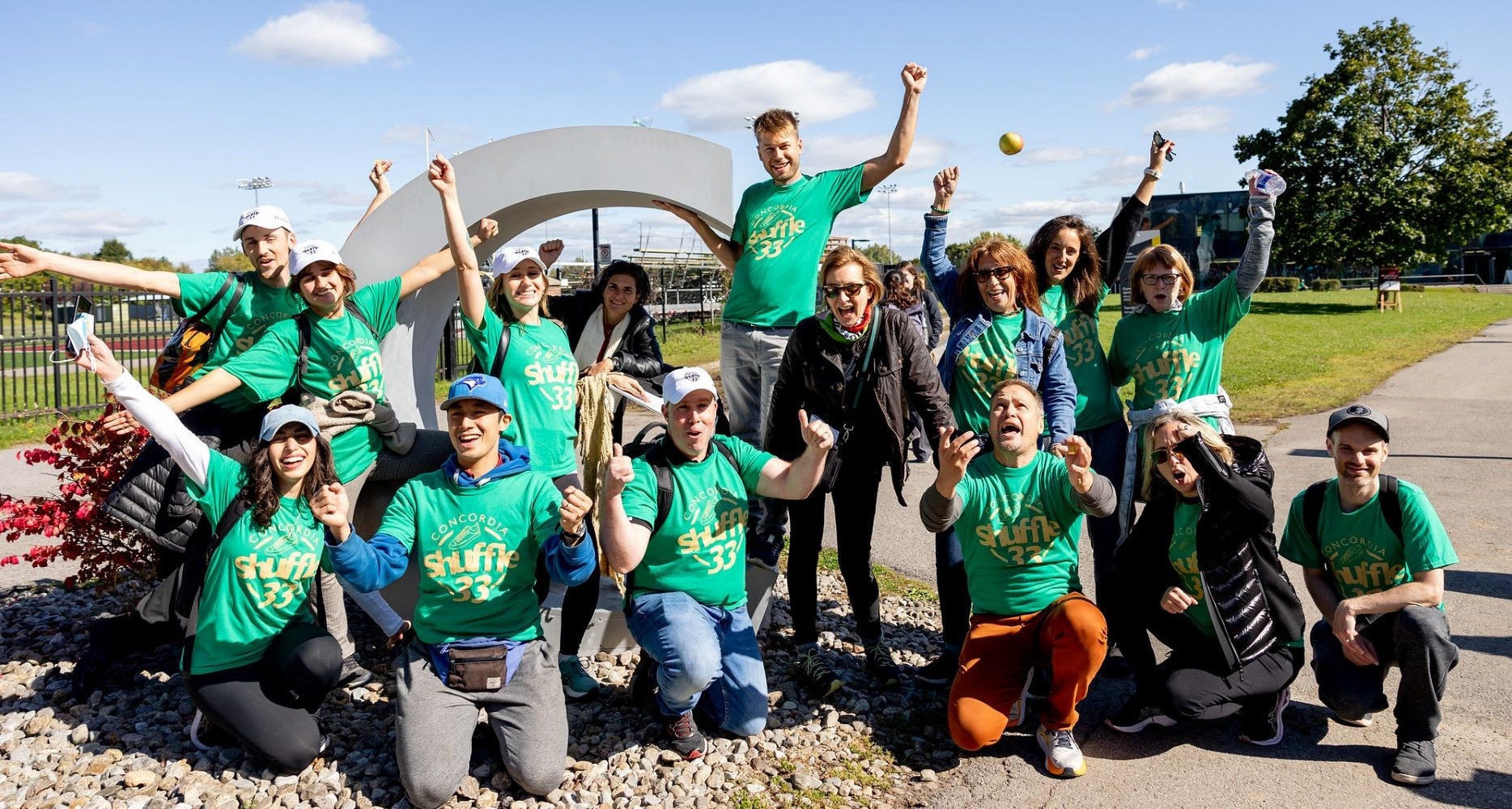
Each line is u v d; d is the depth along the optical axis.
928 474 8.90
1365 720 3.63
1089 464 3.26
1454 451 8.83
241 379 3.56
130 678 4.07
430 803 3.06
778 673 4.25
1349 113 33.66
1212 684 3.41
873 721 3.80
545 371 3.94
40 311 14.24
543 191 4.52
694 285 30.27
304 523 3.29
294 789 3.20
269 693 3.23
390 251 4.47
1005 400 3.51
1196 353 4.22
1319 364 16.03
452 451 4.15
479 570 3.21
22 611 4.98
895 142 4.22
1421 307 33.53
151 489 3.70
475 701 3.18
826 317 3.81
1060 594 3.51
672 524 3.49
